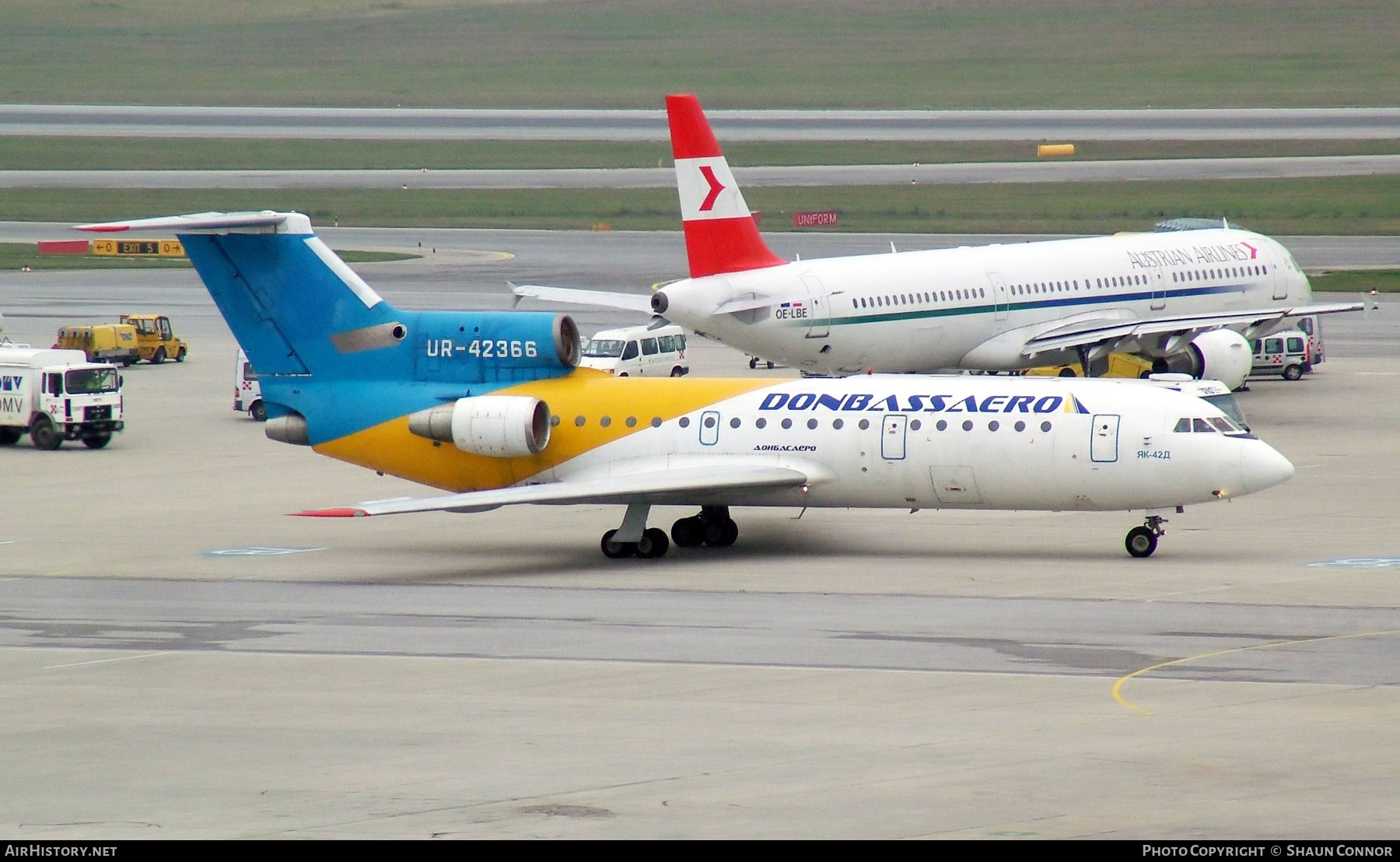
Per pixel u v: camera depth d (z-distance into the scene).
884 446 175.62
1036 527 193.25
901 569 169.75
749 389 183.25
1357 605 148.12
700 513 186.25
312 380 191.50
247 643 139.75
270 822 93.88
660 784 99.88
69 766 105.19
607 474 183.12
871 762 103.56
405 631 143.75
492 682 125.69
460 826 92.69
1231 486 168.38
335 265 189.12
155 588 163.88
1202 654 130.75
